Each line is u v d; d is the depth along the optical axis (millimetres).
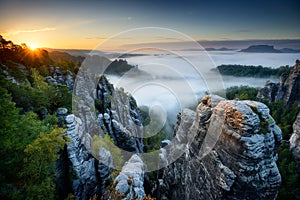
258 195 19406
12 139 14977
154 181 32188
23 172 14672
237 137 19078
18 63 50375
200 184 22094
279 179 19594
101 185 27891
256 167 18812
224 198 19609
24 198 13969
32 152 14969
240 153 18891
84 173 25172
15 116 16078
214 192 20375
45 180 15594
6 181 14508
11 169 15070
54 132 17094
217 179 20047
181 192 25641
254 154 18422
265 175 19094
